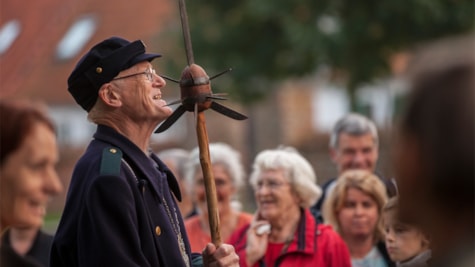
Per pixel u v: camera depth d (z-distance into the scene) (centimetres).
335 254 896
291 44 3391
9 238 932
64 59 4806
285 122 4853
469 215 265
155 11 4788
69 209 621
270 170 923
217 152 1031
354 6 3356
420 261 561
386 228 735
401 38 3381
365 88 3503
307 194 918
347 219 968
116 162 613
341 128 1142
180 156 1167
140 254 599
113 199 598
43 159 417
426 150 265
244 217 1030
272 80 3659
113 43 644
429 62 266
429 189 267
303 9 3384
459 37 268
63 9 4922
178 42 3659
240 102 3725
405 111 272
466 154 260
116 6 4875
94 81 637
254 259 902
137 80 637
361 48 3409
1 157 412
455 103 261
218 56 3641
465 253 268
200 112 600
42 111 422
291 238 909
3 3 4878
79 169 622
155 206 627
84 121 4756
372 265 968
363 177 969
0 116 413
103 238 593
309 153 4734
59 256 630
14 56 4722
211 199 604
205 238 1019
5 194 415
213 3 3653
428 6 3278
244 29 3612
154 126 649
